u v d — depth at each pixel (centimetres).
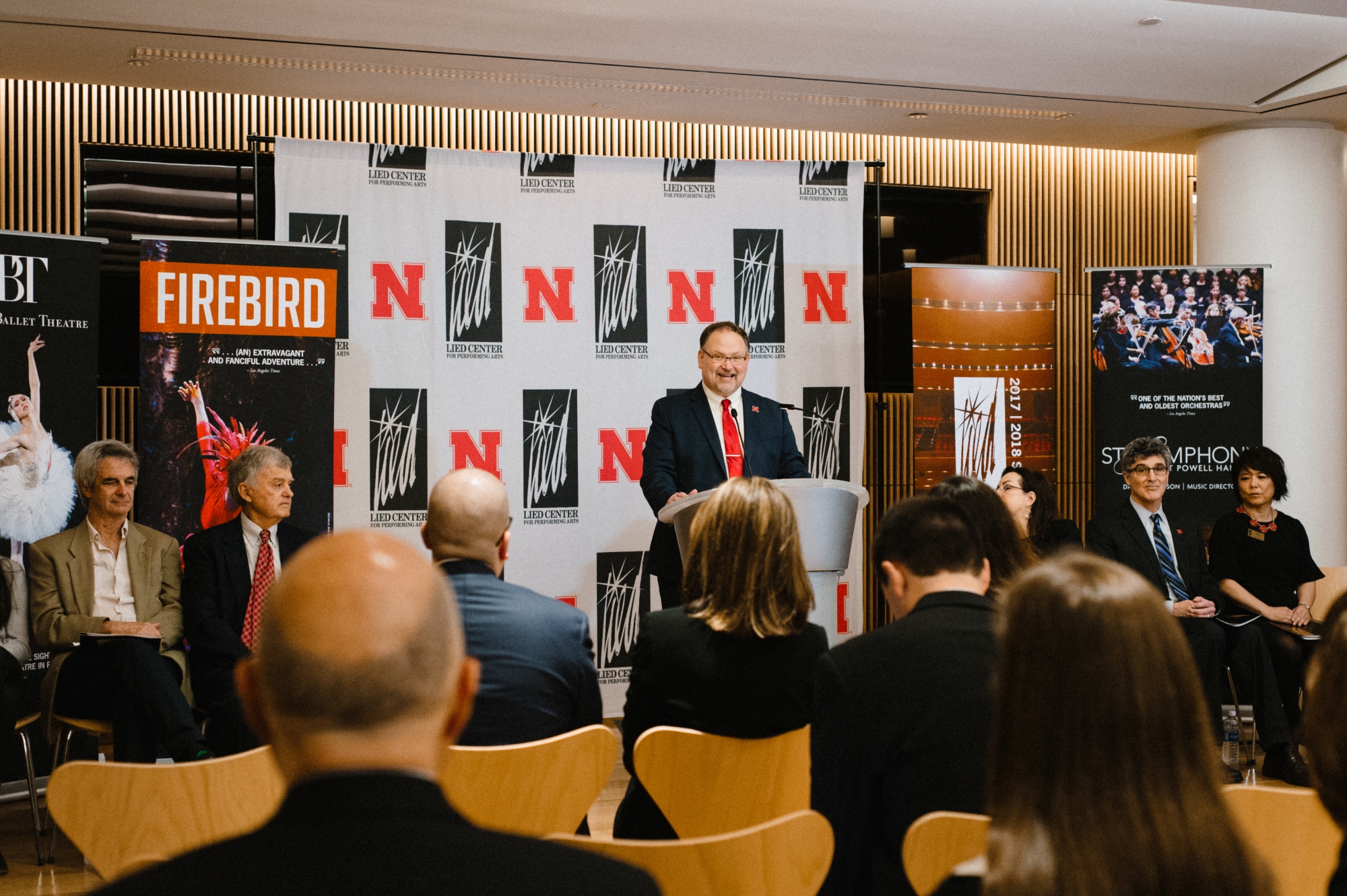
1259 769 490
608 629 566
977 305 595
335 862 79
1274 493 527
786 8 496
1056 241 722
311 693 81
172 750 355
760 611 239
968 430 593
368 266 545
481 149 641
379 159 546
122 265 598
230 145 609
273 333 485
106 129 594
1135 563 506
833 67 531
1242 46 540
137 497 476
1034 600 101
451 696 88
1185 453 595
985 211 717
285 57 511
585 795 218
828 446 581
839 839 181
